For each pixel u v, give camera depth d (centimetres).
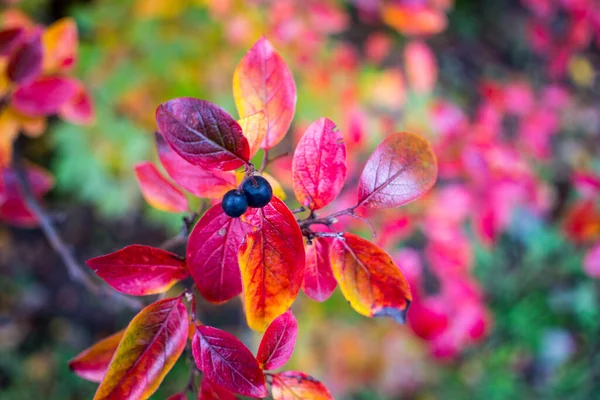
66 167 71
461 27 126
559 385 87
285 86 25
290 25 59
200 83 68
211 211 24
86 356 27
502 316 91
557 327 91
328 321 74
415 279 55
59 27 35
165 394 76
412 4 53
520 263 96
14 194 39
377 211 51
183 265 25
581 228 59
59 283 94
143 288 25
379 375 73
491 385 85
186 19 67
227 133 22
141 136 71
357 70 68
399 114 73
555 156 104
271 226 23
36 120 36
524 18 132
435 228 54
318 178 24
